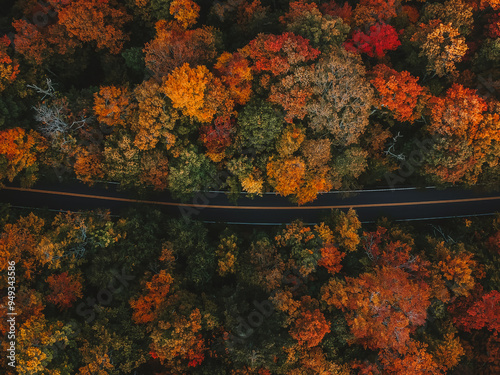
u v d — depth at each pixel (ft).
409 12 216.95
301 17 184.14
